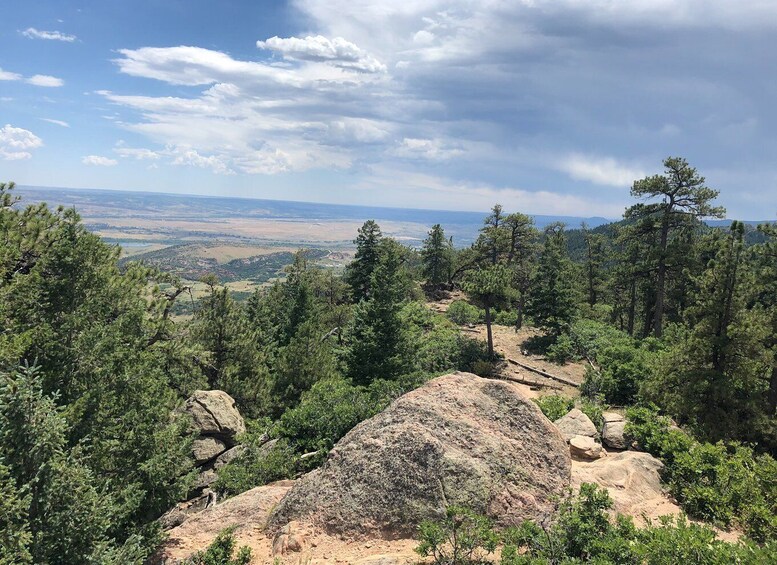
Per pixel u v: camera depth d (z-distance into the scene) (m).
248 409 21.09
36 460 5.96
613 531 6.23
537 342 33.06
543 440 7.95
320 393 15.13
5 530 5.23
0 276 10.70
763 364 16.75
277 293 41.69
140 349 13.12
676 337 22.70
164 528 9.76
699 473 8.76
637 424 11.10
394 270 25.78
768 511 7.71
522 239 45.53
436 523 6.59
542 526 6.60
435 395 8.41
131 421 9.14
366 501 7.07
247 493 8.98
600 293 51.94
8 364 7.62
